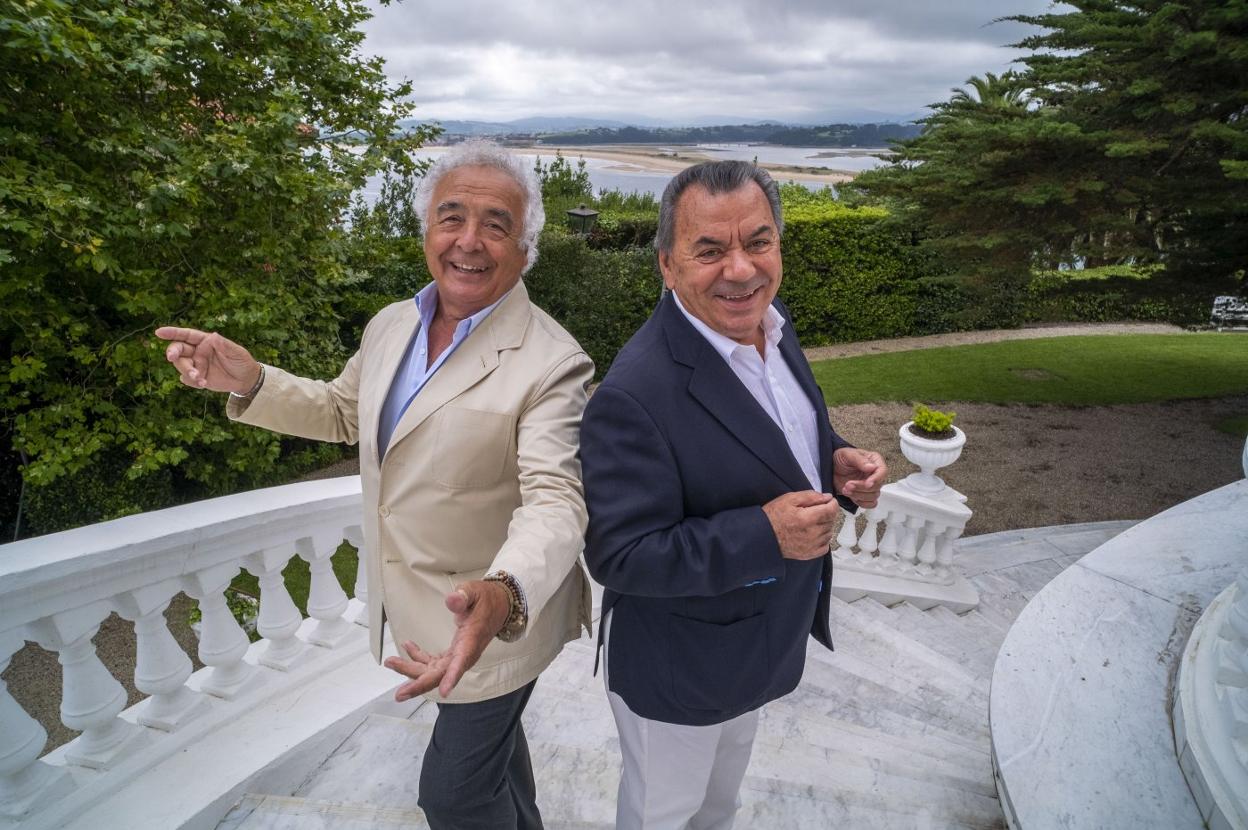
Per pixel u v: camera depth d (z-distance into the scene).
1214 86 6.73
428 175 1.52
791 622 1.55
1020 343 12.95
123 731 2.03
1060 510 6.99
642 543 1.30
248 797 2.01
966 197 7.65
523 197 1.49
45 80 4.26
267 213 5.30
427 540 1.51
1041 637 2.67
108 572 1.85
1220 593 2.69
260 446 5.83
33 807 1.80
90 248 4.11
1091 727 2.24
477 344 1.50
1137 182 7.01
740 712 1.53
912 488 5.05
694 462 1.37
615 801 2.23
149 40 4.31
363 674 2.55
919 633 4.65
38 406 5.60
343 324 8.48
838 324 13.23
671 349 1.42
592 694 3.01
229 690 2.29
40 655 4.71
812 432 1.70
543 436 1.41
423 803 1.59
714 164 1.37
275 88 5.63
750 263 1.33
